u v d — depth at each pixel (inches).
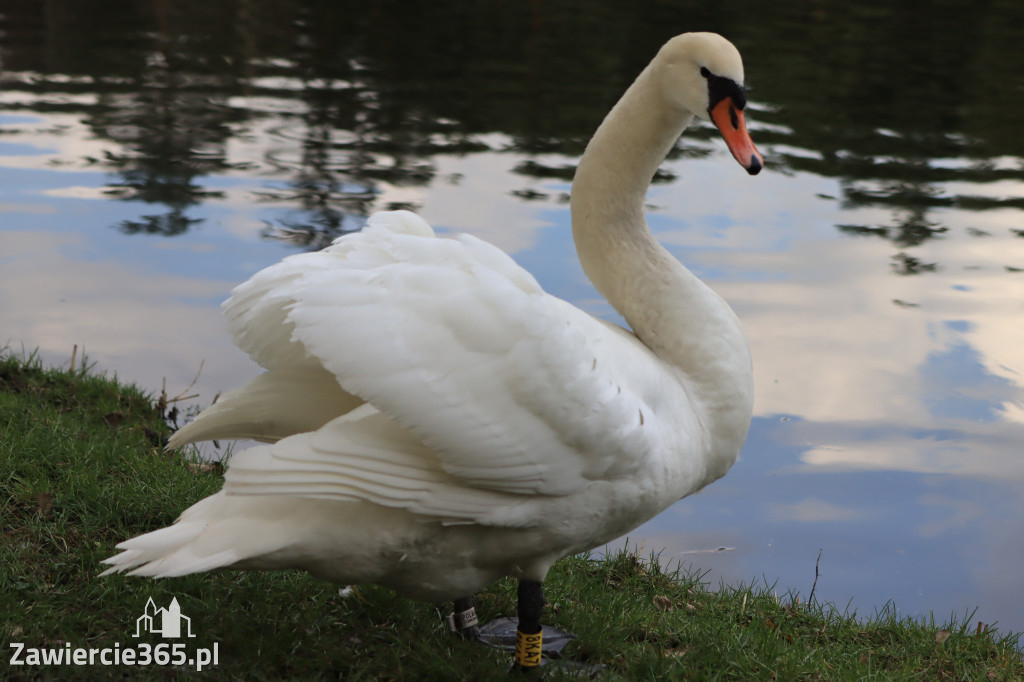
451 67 684.1
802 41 769.6
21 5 831.7
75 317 337.1
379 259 148.4
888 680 176.1
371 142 536.4
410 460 143.3
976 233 460.1
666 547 250.1
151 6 848.3
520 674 162.4
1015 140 583.5
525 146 538.6
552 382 144.3
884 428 309.1
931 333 367.2
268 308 148.1
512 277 149.3
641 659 173.0
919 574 242.1
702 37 174.1
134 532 191.5
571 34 773.3
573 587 204.5
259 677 151.1
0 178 458.0
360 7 866.8
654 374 162.4
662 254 179.0
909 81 682.2
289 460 138.1
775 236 447.5
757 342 357.1
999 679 188.1
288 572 185.0
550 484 147.9
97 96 595.8
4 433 219.5
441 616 183.8
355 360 137.7
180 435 156.3
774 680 173.2
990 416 317.1
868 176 526.9
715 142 588.7
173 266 378.9
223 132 543.8
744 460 293.6
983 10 889.5
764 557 246.8
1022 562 248.2
